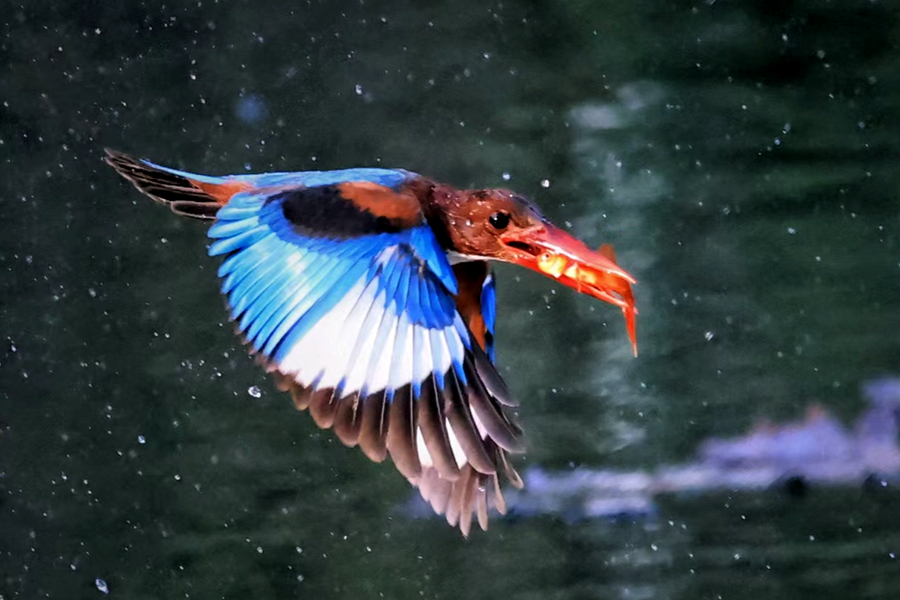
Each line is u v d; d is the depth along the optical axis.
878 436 6.52
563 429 6.60
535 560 6.35
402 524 6.41
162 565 6.39
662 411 6.71
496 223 5.79
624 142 9.11
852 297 7.61
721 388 6.91
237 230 5.77
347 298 5.73
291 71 9.45
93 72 9.30
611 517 6.41
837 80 9.58
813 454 6.50
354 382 5.72
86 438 6.64
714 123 9.28
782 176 8.81
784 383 6.91
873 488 6.45
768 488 6.45
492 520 6.41
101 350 7.23
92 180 8.59
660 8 9.81
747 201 8.62
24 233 8.12
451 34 9.70
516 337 7.26
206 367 7.06
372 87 9.43
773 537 6.38
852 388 6.83
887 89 9.50
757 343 7.28
